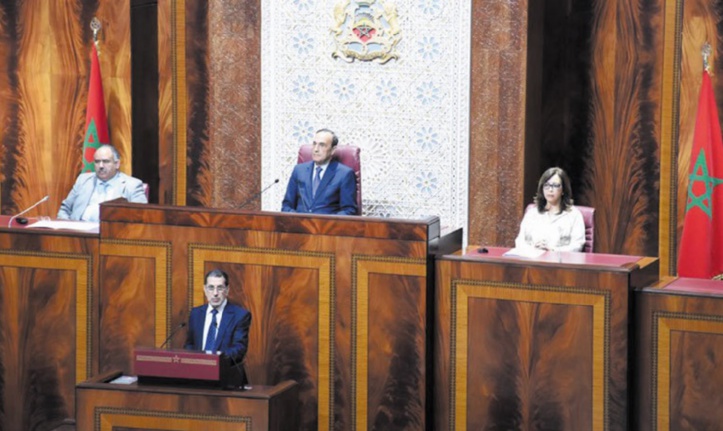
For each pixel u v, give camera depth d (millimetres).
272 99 20922
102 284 17453
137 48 22469
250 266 16938
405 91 20516
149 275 17312
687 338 15711
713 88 20359
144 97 22547
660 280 16531
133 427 16031
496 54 20062
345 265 16594
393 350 16516
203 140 21828
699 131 19828
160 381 16047
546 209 18172
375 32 20516
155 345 17359
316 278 16719
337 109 20766
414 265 16312
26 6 22547
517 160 20125
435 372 16578
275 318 16906
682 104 20562
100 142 22156
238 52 20969
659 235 20891
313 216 16672
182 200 21984
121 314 17438
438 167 20484
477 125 20250
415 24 20359
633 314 15906
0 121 22766
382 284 16484
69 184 22844
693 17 20375
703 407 15734
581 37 21016
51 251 17719
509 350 16219
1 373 18000
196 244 17109
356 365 16656
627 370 15758
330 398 16797
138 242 17297
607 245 21219
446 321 16469
